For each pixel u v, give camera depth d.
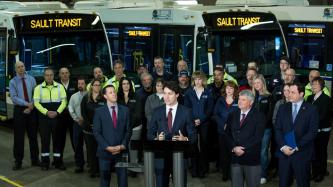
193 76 10.91
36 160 12.01
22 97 11.77
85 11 15.50
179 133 8.41
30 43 14.80
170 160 7.87
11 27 14.62
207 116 10.83
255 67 11.50
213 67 14.50
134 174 11.09
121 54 17.53
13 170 11.76
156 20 16.33
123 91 10.65
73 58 15.26
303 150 8.77
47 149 11.67
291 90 8.77
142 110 10.94
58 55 15.13
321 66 17.11
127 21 17.33
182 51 15.44
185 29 15.31
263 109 10.37
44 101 11.56
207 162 11.26
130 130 9.26
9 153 13.23
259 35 15.11
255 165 8.63
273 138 10.80
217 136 11.25
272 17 15.24
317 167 10.70
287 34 17.94
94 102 10.55
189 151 7.69
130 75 17.20
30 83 11.93
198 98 10.88
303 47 17.58
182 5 16.84
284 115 8.91
